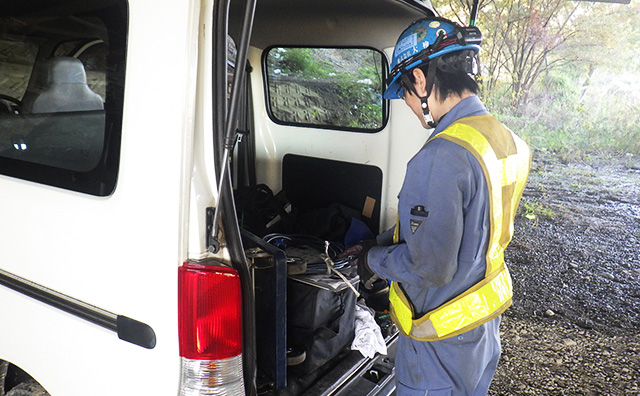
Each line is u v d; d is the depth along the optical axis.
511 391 3.26
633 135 7.59
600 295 4.67
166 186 1.28
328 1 2.26
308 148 3.08
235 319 1.38
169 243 1.30
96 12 1.39
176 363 1.36
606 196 6.86
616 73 7.47
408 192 1.53
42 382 1.68
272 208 2.89
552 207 6.66
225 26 1.22
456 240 1.49
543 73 7.75
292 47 2.95
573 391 3.27
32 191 1.60
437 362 1.70
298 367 2.02
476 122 1.58
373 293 2.44
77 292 1.53
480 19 7.61
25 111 1.61
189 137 1.26
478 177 1.51
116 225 1.40
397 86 1.78
